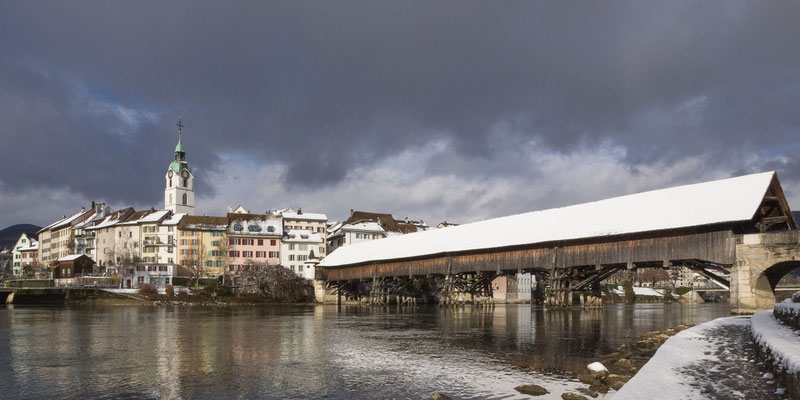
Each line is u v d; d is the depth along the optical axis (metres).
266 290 94.81
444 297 67.38
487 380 18.30
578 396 15.23
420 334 33.81
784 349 13.77
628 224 46.91
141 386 17.77
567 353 24.20
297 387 17.61
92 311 65.12
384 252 79.50
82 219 140.75
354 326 40.69
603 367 18.38
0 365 21.89
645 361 21.23
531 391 16.34
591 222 51.44
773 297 37.62
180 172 135.50
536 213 62.75
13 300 86.38
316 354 24.95
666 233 43.56
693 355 20.30
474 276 68.19
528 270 58.12
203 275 107.62
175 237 112.56
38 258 157.75
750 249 37.47
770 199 40.22
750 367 16.97
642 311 66.25
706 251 40.41
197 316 54.56
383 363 22.19
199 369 20.89
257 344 28.86
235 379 18.91
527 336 31.58
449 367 21.00
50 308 73.31
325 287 91.38
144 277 100.69
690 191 46.41
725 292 144.62
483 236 64.06
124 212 125.69
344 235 116.00
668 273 143.88
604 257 48.38
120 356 24.36
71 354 24.98
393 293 81.00
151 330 37.31
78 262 113.81
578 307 64.69
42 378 19.12
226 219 118.00
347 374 19.80
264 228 116.62
